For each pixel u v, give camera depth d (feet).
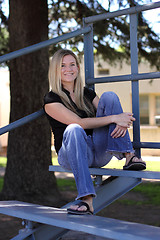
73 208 5.41
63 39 7.06
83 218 5.09
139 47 19.03
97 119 6.28
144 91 45.85
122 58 21.43
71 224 4.82
